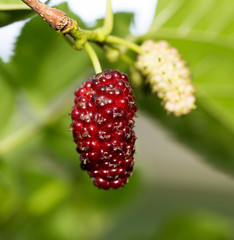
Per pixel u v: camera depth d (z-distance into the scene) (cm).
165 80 21
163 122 27
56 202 28
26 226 28
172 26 25
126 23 24
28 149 28
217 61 25
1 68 25
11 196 27
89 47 20
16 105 27
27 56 24
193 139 27
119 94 19
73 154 28
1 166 27
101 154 19
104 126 19
